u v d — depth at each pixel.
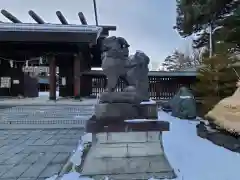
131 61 4.31
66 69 15.34
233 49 10.43
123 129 3.56
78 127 7.38
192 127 7.59
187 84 14.82
